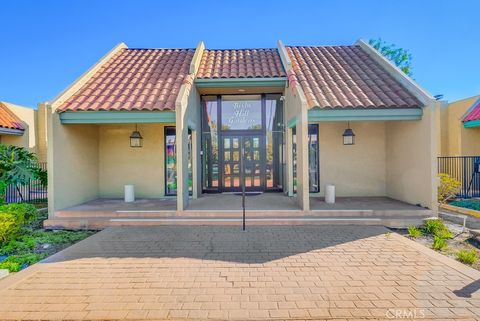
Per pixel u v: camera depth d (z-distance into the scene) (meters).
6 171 8.12
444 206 8.37
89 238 5.93
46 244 5.96
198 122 10.05
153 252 5.12
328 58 10.66
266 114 10.73
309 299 3.50
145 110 7.48
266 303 3.42
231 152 10.78
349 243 5.52
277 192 10.61
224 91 10.27
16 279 4.09
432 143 7.12
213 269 4.39
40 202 10.52
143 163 9.99
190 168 9.48
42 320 3.15
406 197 8.33
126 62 10.42
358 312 3.22
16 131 13.27
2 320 3.15
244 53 11.62
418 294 3.60
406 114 7.36
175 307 3.36
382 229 6.45
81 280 4.05
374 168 9.73
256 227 6.68
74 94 8.20
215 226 6.78
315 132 9.95
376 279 4.01
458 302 3.41
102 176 9.94
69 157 8.12
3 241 5.82
